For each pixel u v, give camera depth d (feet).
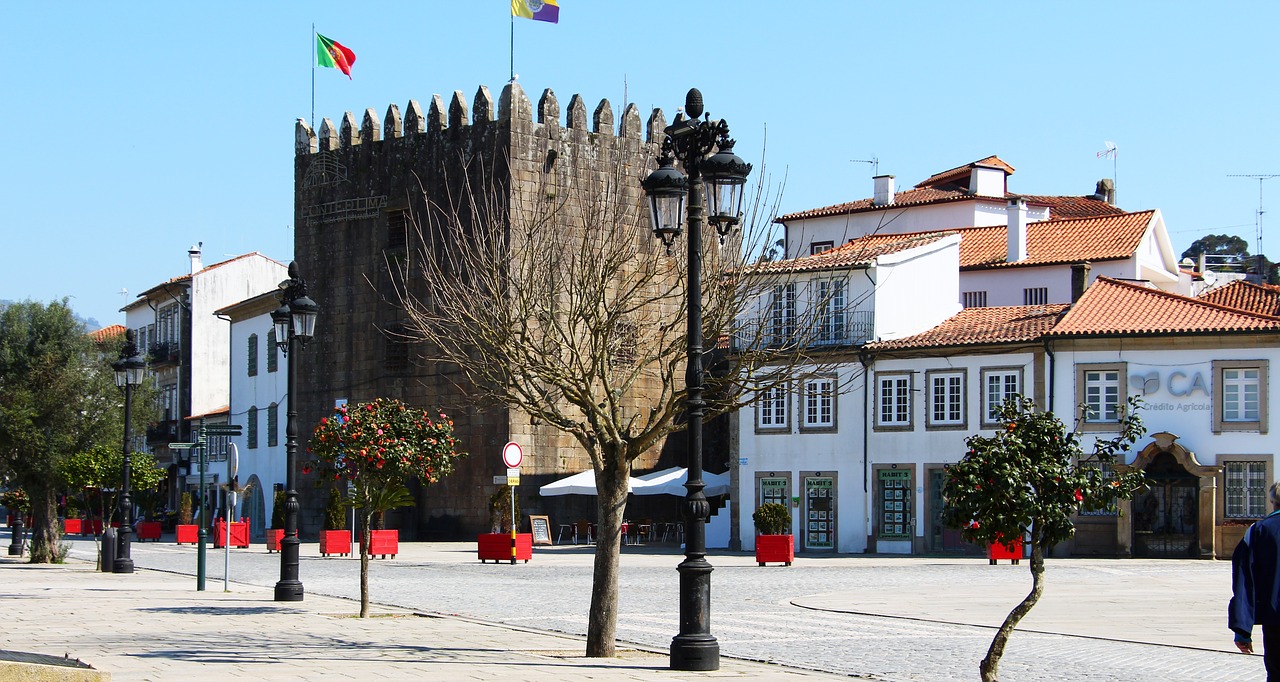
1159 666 59.11
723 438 200.23
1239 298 176.35
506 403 63.46
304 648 62.18
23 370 149.28
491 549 145.28
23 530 167.32
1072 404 150.82
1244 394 144.77
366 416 79.36
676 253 74.54
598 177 193.77
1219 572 122.83
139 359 126.93
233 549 184.75
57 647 61.77
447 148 196.54
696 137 56.59
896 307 164.45
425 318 90.53
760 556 136.67
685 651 54.44
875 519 161.68
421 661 57.11
